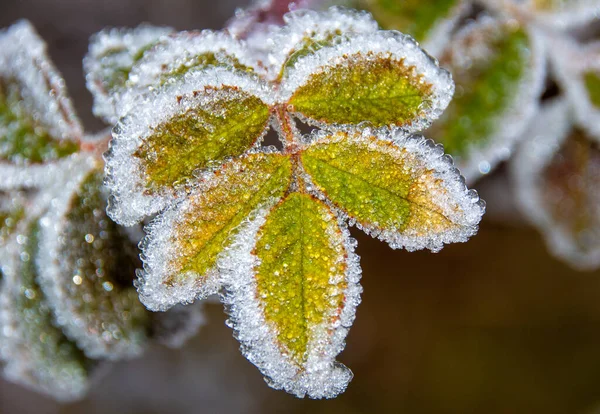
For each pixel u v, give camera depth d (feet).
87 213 0.82
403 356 1.36
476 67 0.89
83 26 1.14
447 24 0.87
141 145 0.73
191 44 0.75
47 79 0.83
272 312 0.72
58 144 0.83
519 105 0.89
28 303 0.86
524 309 1.33
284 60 0.74
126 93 0.75
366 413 1.38
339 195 0.73
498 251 1.32
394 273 1.35
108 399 1.41
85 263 0.83
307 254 0.72
